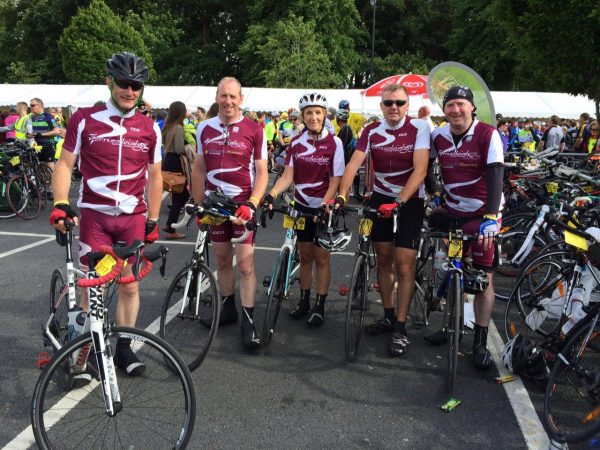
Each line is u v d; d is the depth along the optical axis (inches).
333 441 100.5
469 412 112.0
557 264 140.2
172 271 208.1
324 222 140.7
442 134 131.6
